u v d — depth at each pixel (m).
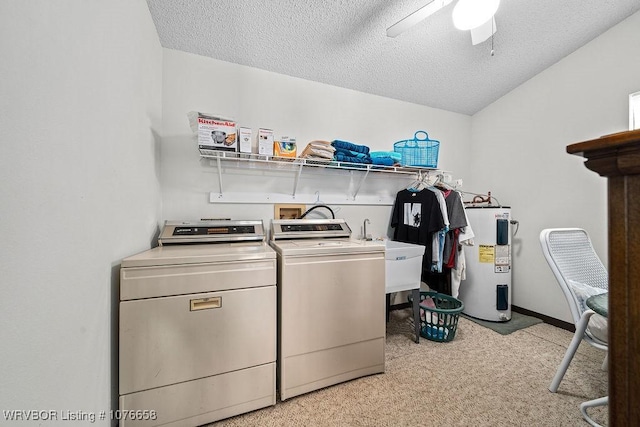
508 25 1.96
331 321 1.50
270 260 1.34
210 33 1.76
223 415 1.25
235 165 2.04
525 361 1.78
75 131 0.81
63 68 0.75
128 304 1.10
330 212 2.39
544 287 2.46
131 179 1.28
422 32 1.92
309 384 1.44
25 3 0.61
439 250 2.24
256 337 1.31
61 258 0.75
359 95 2.52
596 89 2.13
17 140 0.59
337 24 1.77
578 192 2.24
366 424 1.25
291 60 2.06
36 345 0.65
